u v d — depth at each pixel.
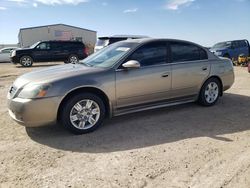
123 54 5.08
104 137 4.51
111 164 3.56
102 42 15.23
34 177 3.27
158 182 3.13
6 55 27.34
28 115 4.27
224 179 3.18
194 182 3.12
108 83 4.75
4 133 4.75
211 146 4.09
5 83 11.00
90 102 4.68
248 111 5.96
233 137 4.46
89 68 4.95
